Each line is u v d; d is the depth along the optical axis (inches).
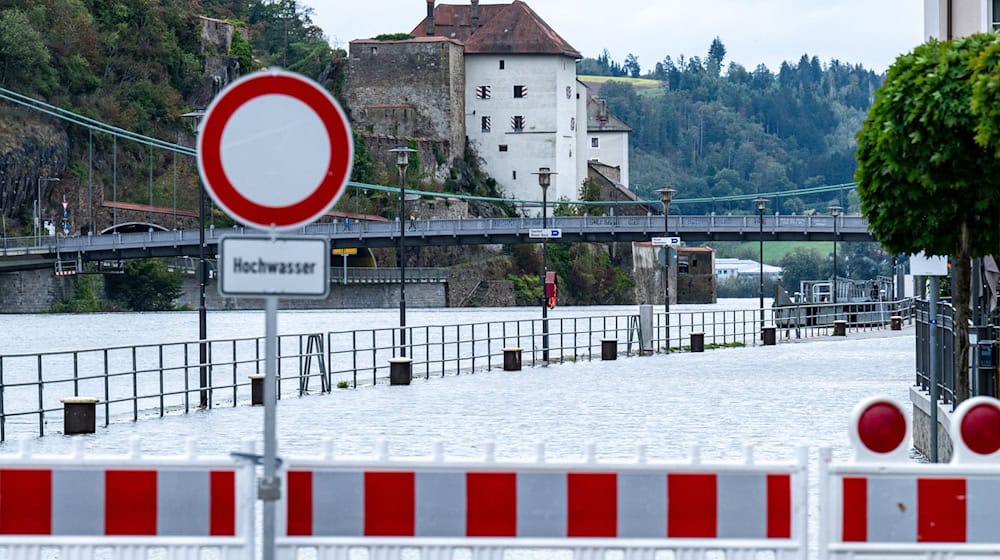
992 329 2669.8
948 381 2706.7
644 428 3585.1
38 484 1250.0
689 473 1256.2
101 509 1251.8
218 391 5644.7
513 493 1253.7
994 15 3818.9
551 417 3914.9
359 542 1242.0
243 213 1176.8
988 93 1871.3
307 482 1247.5
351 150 1179.9
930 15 3858.3
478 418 3900.1
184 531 1253.1
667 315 7367.1
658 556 1621.6
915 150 2201.0
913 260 2427.4
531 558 1743.4
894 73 2251.5
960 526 1259.8
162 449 3223.4
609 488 1255.5
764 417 3880.4
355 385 5128.0
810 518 2037.4
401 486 1251.2
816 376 5536.4
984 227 2261.3
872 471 1257.4
